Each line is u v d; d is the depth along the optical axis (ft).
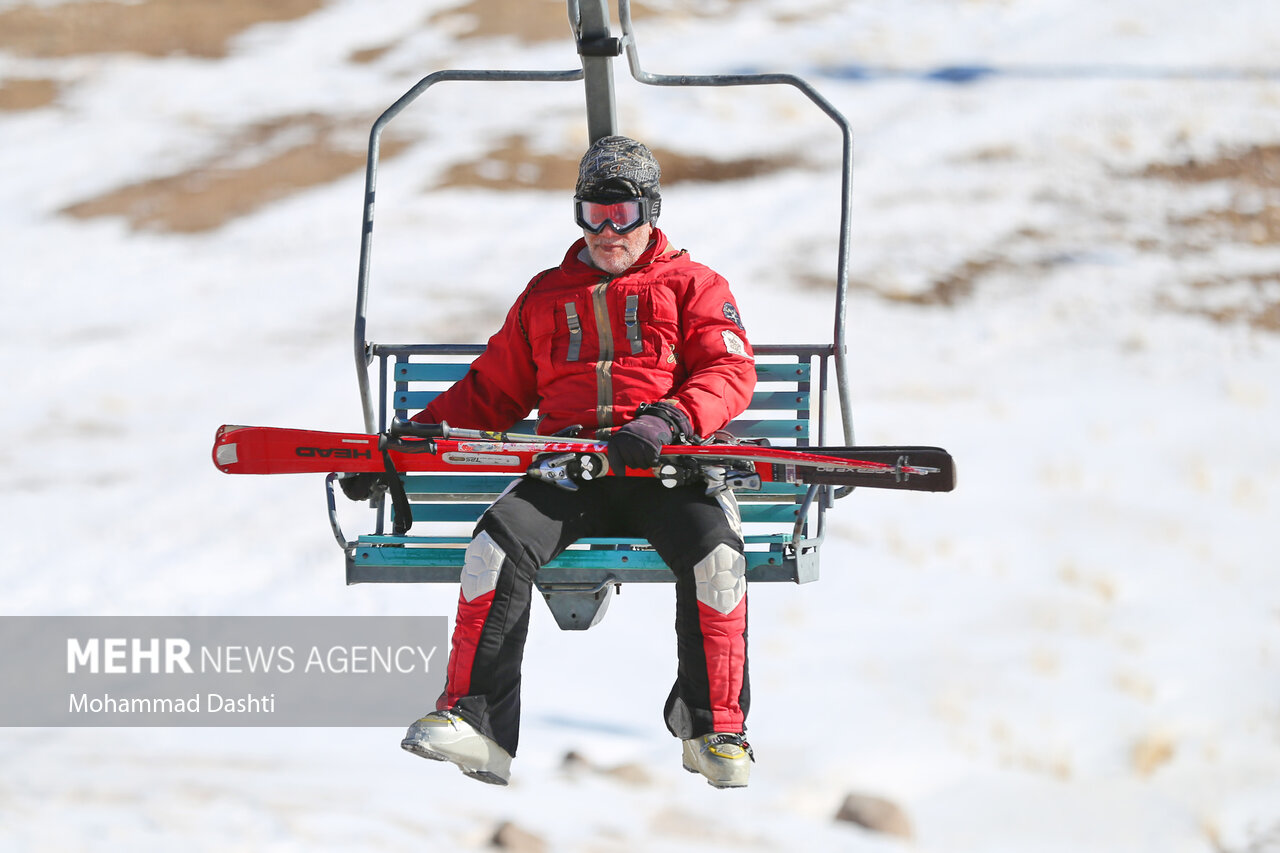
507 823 76.64
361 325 54.13
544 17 348.18
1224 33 322.96
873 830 83.46
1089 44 325.42
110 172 296.51
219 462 49.88
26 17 370.12
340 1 378.32
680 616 44.98
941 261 239.30
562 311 50.21
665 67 324.60
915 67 321.52
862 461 45.98
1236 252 242.37
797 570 47.34
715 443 49.55
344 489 51.19
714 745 43.73
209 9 375.04
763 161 279.08
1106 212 256.32
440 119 303.48
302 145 298.56
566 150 285.43
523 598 44.39
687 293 50.01
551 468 45.60
